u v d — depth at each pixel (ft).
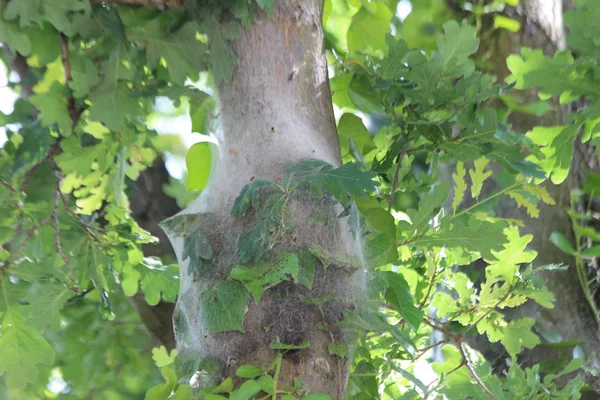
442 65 14.79
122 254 16.88
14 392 22.09
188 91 13.71
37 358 14.62
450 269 17.69
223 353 11.87
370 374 13.67
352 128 15.79
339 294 12.03
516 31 20.84
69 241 16.39
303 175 12.09
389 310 15.78
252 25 13.38
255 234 11.70
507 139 15.03
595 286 20.24
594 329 19.74
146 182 25.04
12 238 15.90
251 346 11.73
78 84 13.26
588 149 21.17
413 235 15.10
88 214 16.90
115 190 16.96
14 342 14.57
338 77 15.87
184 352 12.50
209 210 13.05
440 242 14.99
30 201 16.02
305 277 11.49
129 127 15.61
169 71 13.46
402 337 12.62
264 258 11.72
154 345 23.20
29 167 15.74
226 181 13.10
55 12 12.71
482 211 16.84
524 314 19.58
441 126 14.88
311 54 13.66
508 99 20.11
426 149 15.31
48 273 15.17
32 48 14.29
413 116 15.08
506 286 15.98
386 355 15.65
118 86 13.46
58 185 15.23
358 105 16.02
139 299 22.27
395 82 15.02
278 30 13.42
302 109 13.32
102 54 13.82
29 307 14.66
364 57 15.89
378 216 13.48
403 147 15.25
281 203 11.76
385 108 15.44
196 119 15.23
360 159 14.92
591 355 18.81
